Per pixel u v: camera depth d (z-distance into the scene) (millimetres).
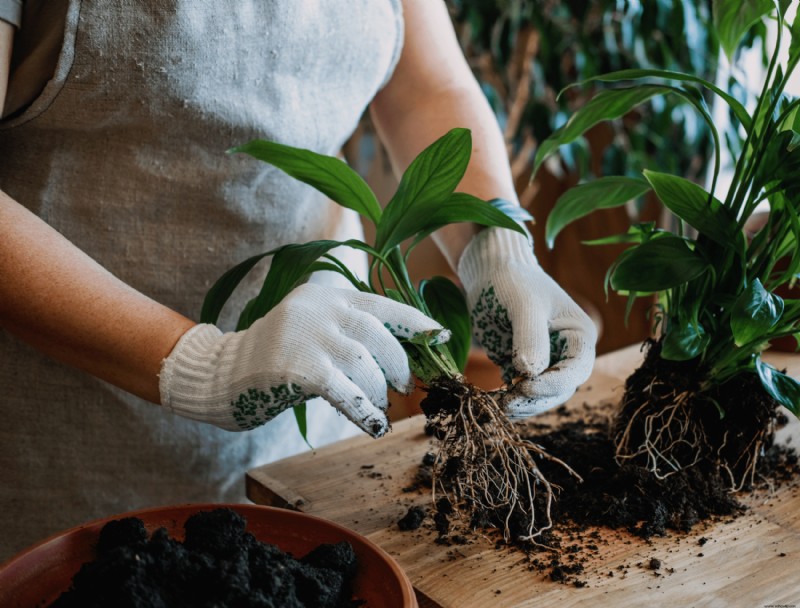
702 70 1732
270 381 722
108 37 843
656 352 938
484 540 810
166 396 754
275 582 617
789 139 786
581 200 1005
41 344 766
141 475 1085
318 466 982
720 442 902
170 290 1021
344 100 1031
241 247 1034
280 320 744
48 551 671
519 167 2195
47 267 744
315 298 770
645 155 1922
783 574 739
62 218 955
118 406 1039
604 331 2607
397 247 899
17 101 874
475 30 1885
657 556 776
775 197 853
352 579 679
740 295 770
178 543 646
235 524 668
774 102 799
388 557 661
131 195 958
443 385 808
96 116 896
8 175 936
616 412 985
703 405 905
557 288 956
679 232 948
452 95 1100
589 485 899
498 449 802
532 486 869
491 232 1003
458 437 804
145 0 838
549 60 1890
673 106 1789
